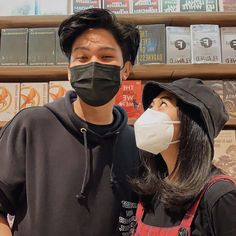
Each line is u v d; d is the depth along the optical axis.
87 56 1.31
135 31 1.36
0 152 1.25
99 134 1.30
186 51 2.20
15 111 2.17
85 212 1.21
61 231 1.17
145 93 1.30
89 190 1.23
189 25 2.33
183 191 1.05
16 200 1.25
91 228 1.20
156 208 1.19
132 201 1.31
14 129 1.27
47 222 1.17
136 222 1.25
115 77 1.31
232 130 2.13
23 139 1.26
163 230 1.09
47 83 2.20
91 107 1.31
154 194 1.23
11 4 2.28
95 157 1.28
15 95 2.19
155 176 1.25
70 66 1.34
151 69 2.15
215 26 2.20
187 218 1.04
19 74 2.24
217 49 2.16
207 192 1.02
